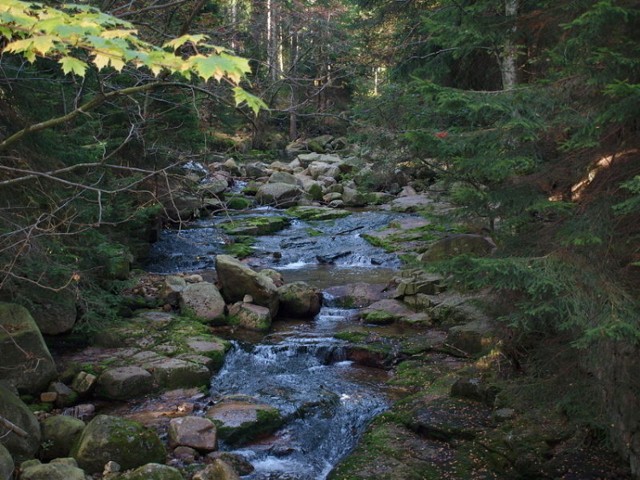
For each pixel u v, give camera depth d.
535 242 5.55
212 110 10.05
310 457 6.45
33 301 8.30
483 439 5.99
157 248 15.05
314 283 12.83
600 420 5.25
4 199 6.89
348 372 8.55
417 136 5.55
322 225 18.64
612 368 5.16
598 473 5.16
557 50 5.63
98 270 9.81
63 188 7.93
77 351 8.45
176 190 5.20
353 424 6.99
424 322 10.04
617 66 4.75
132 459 5.69
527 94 5.16
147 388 7.65
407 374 8.16
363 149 10.16
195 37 2.71
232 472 5.55
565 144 4.90
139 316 9.98
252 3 7.54
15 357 7.07
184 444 6.20
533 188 5.51
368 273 13.71
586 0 5.23
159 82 3.99
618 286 4.78
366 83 15.29
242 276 10.76
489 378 6.97
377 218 18.66
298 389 7.84
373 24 12.23
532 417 6.07
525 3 7.70
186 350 8.65
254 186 22.58
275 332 10.00
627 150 5.20
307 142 32.28
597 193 5.20
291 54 7.74
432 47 11.77
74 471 5.13
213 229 17.14
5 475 4.82
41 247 6.45
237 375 8.42
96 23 2.62
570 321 4.64
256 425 6.73
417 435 6.40
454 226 12.75
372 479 5.57
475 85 11.45
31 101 7.42
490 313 6.41
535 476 5.34
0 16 2.40
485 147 5.41
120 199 10.10
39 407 6.88
